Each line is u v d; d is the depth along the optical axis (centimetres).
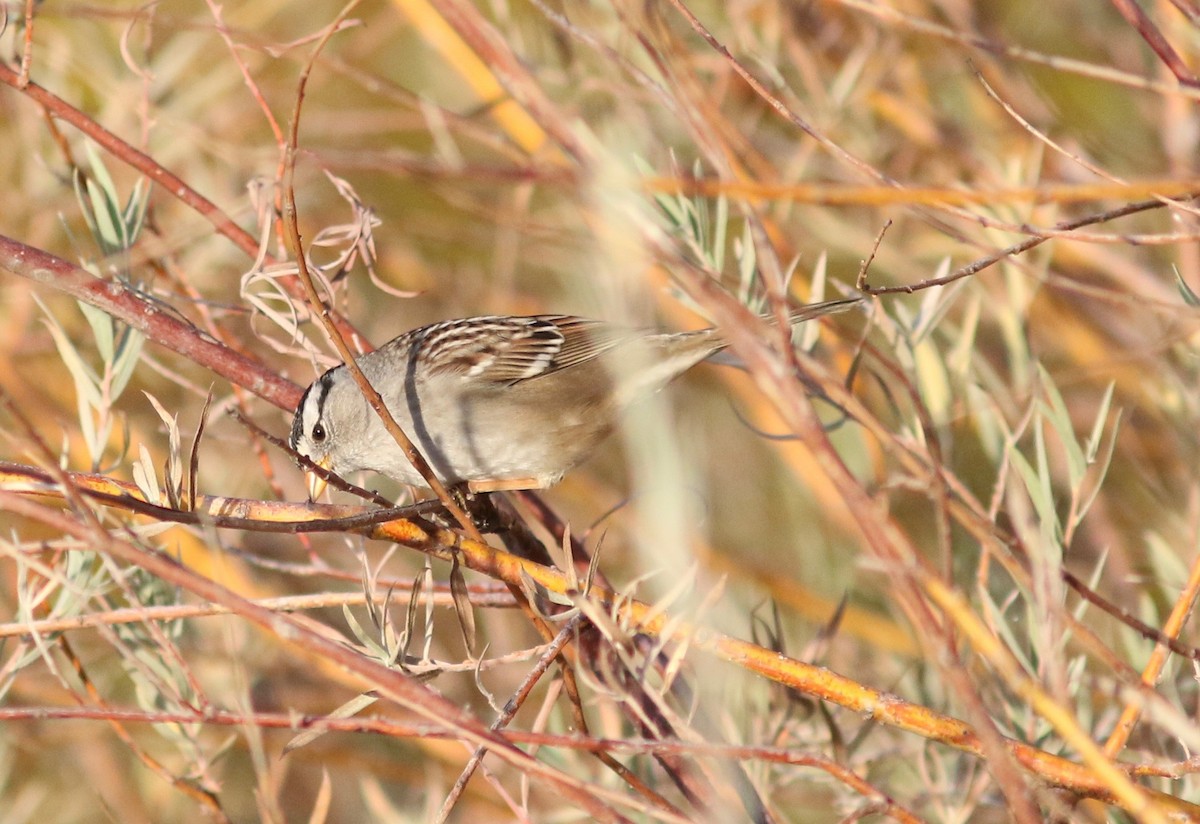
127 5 1055
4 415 1009
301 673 955
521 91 503
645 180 476
